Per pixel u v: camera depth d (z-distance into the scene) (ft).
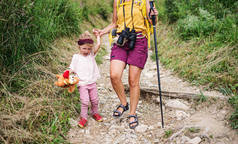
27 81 10.90
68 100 11.07
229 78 11.98
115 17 10.46
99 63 18.26
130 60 9.49
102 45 23.61
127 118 10.64
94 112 10.48
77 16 21.48
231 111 9.79
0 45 10.51
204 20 18.84
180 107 11.05
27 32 12.22
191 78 13.56
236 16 17.61
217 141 8.30
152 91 12.66
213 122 9.38
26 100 9.85
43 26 14.34
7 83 10.34
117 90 10.04
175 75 14.92
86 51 9.76
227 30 16.43
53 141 8.46
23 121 8.78
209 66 13.50
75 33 20.79
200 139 8.48
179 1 23.79
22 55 11.77
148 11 9.57
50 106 9.89
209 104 10.71
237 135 8.43
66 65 14.25
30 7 12.44
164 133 9.27
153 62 18.51
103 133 9.62
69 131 9.53
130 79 9.64
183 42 18.61
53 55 14.23
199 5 21.17
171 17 23.53
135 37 9.36
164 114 10.96
